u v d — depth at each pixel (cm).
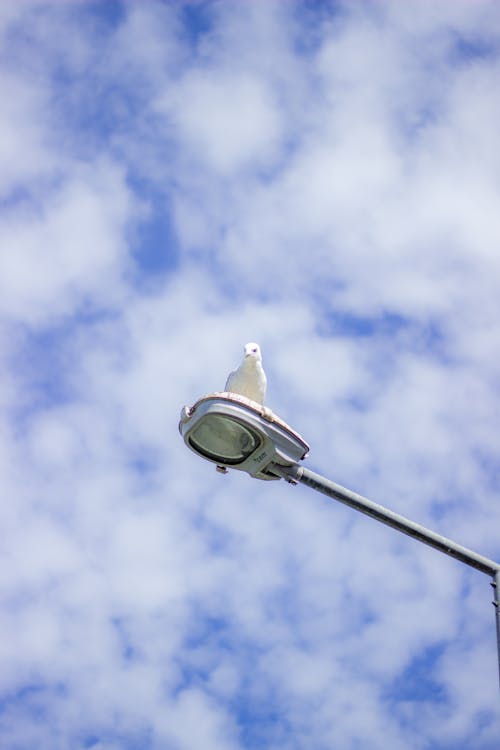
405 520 1354
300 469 1359
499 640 1325
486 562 1366
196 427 1366
